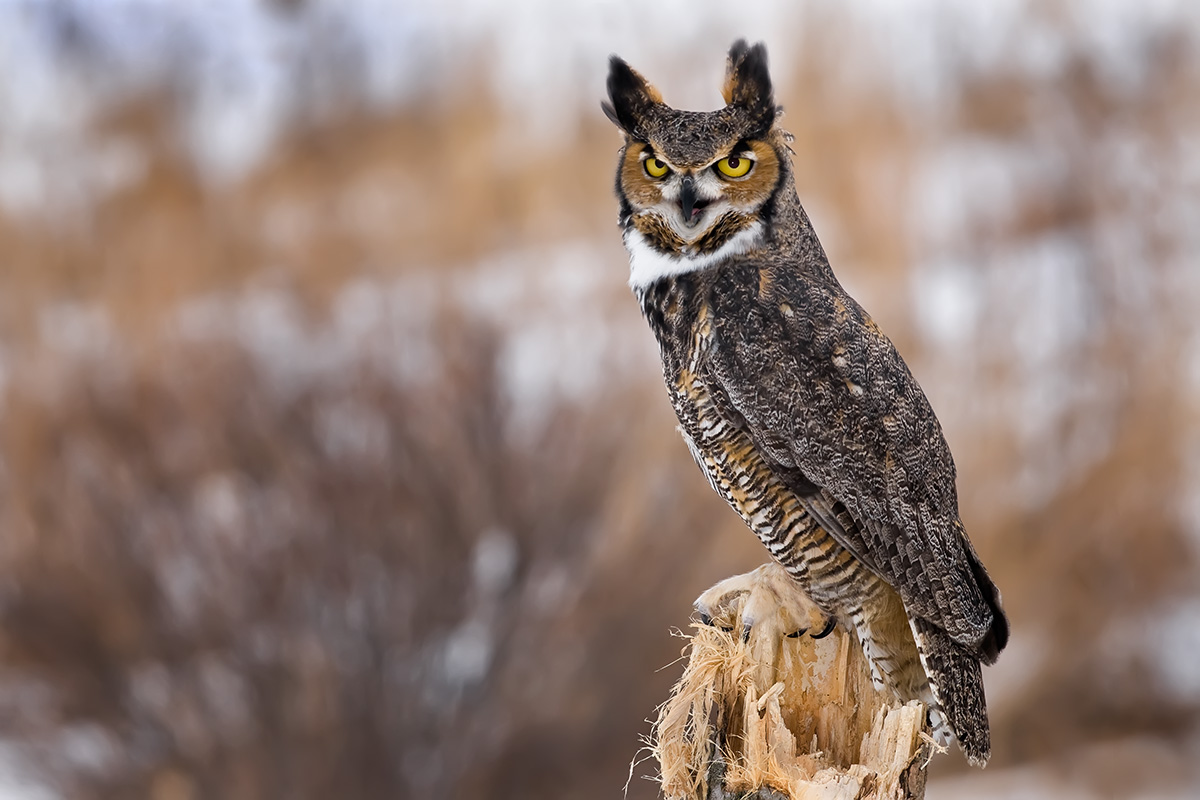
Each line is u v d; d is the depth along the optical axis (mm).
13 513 13664
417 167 18984
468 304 14875
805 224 5766
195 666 13273
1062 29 22000
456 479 13219
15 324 15594
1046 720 14555
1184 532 15406
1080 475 15383
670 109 5859
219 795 13164
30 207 18359
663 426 13227
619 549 12906
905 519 5305
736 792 4574
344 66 21250
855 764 4863
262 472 13516
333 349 14375
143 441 13828
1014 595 14883
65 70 21484
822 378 5344
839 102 18891
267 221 18453
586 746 12711
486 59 19875
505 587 13156
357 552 13172
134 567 13367
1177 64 21516
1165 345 16688
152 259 17328
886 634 5504
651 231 5727
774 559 5582
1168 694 14586
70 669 13453
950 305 17016
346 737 13055
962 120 20484
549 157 18031
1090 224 18812
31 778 13375
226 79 21969
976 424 15516
